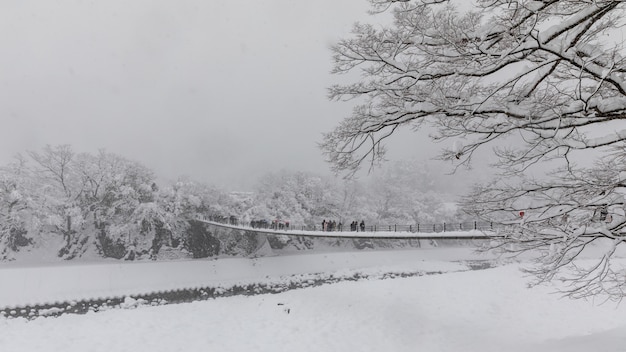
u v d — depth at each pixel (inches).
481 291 876.6
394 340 575.5
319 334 625.3
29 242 1740.9
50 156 1925.4
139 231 1852.9
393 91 260.4
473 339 535.2
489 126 237.9
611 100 204.4
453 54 222.1
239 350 565.3
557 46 185.6
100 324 727.7
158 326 706.8
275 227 1812.3
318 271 1704.0
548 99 254.5
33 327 711.7
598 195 236.8
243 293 1369.3
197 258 1795.0
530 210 260.7
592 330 551.5
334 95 284.4
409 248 2172.7
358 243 2289.6
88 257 1750.7
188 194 2009.1
